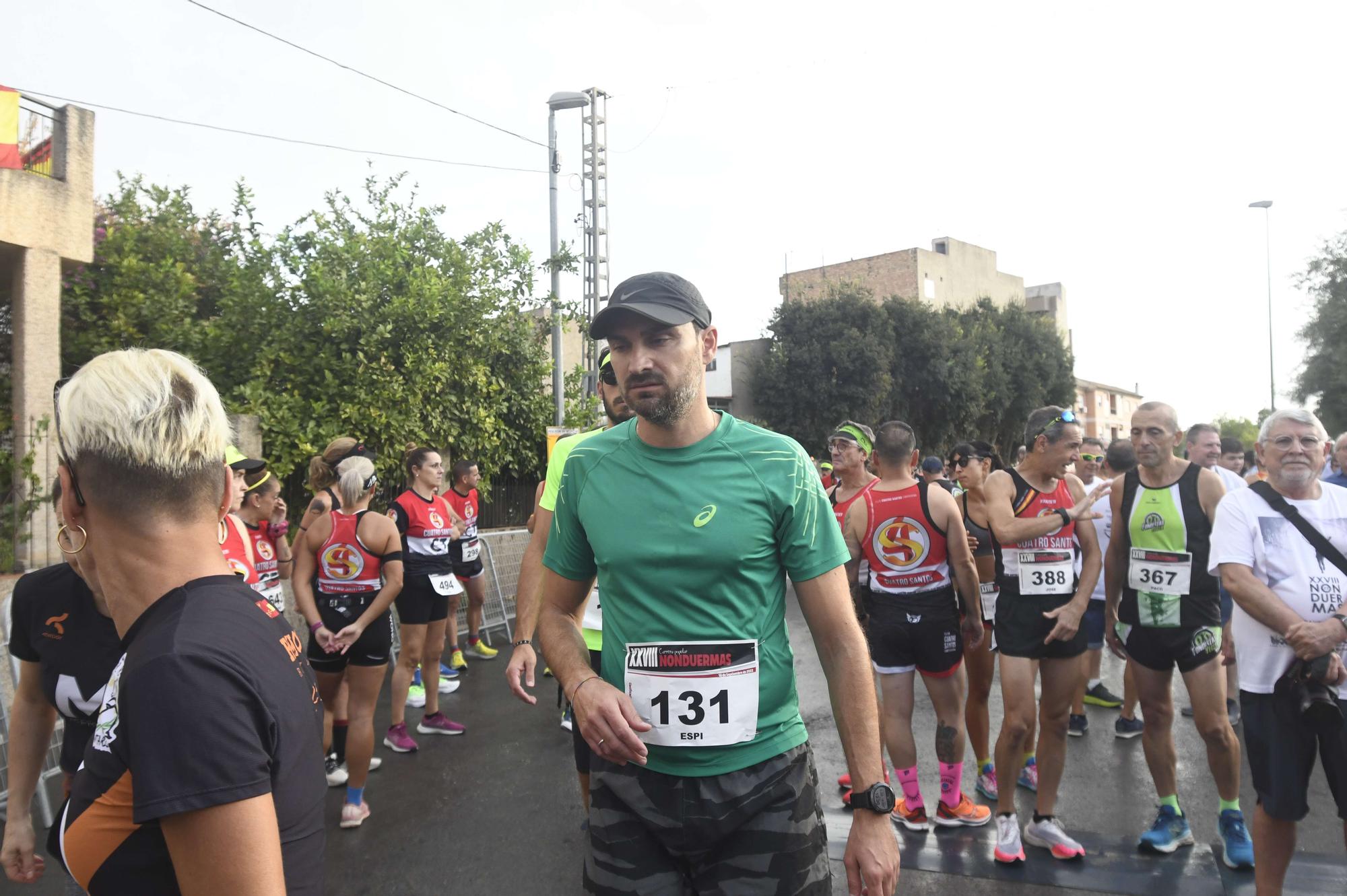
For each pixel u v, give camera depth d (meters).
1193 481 3.96
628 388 1.97
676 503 1.99
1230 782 3.87
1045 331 34.38
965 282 43.25
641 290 1.98
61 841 1.21
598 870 2.03
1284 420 3.24
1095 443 8.60
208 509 1.31
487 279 12.16
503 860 4.10
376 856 4.15
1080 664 3.91
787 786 2.00
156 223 12.38
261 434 9.42
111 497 1.23
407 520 5.70
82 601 2.14
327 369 10.24
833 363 27.91
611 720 1.87
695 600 1.96
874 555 4.27
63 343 10.44
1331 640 2.94
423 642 5.86
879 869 1.83
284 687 1.25
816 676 7.31
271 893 1.11
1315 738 3.07
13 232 8.16
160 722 1.10
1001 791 3.93
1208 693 3.85
